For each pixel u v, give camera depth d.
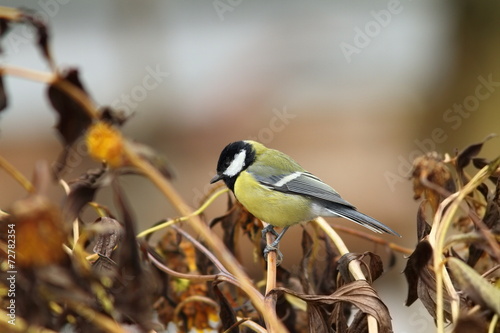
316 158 16.81
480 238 4.11
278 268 5.99
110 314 3.54
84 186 3.69
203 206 5.81
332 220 13.78
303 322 5.83
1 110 3.62
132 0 18.27
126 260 3.66
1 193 14.55
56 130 3.66
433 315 4.19
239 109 18.78
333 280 5.82
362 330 4.30
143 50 18.27
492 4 14.91
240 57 20.98
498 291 3.55
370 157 16.55
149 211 13.77
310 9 22.48
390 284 12.25
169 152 17.17
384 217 14.33
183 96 18.72
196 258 5.90
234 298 6.15
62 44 21.36
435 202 5.05
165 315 5.79
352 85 19.80
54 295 3.06
